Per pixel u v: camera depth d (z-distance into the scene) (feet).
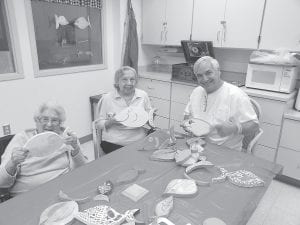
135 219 2.91
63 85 9.46
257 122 5.46
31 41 8.12
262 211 6.70
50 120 4.36
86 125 10.77
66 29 9.25
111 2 10.55
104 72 10.98
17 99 8.18
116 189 3.53
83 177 3.82
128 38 10.66
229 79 10.23
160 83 10.43
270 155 7.97
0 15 7.45
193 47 9.48
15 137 4.32
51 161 4.40
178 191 3.39
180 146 4.99
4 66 7.84
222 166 4.23
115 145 6.35
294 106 7.96
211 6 9.09
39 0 8.16
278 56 7.60
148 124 6.19
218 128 5.28
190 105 6.25
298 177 7.59
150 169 4.11
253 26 8.30
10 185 4.08
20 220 2.88
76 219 2.92
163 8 10.50
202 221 2.91
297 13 7.38
